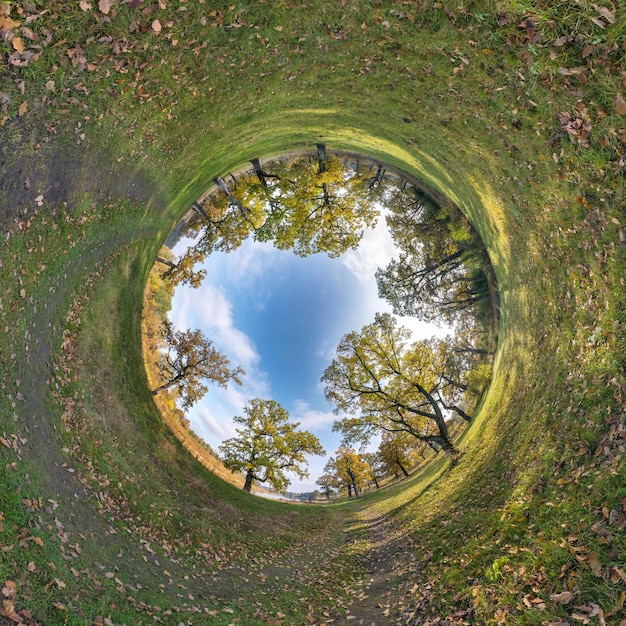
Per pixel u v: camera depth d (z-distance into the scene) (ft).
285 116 44.27
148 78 29.30
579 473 19.72
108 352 38.52
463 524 29.09
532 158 26.96
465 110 31.01
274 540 42.24
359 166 64.28
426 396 60.54
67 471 26.43
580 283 25.57
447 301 72.95
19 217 25.18
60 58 23.32
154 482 37.58
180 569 27.12
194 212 62.49
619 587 13.82
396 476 145.18
